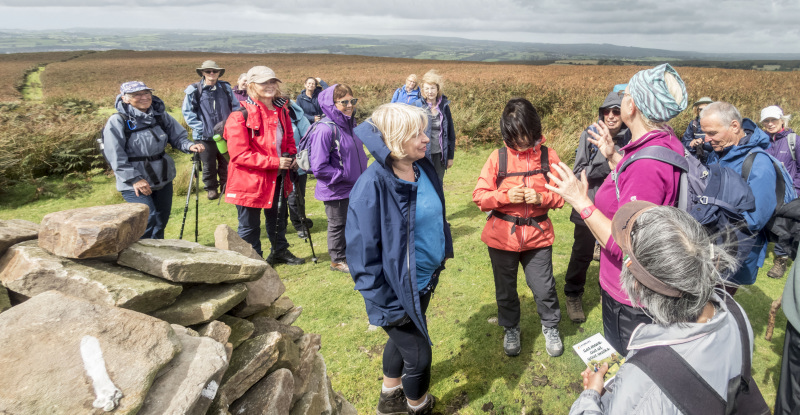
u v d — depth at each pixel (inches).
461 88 643.5
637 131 69.4
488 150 354.0
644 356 39.1
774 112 151.8
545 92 573.9
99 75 1624.0
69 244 51.3
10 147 293.6
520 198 93.4
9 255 53.3
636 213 42.1
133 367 41.0
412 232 71.6
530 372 103.4
